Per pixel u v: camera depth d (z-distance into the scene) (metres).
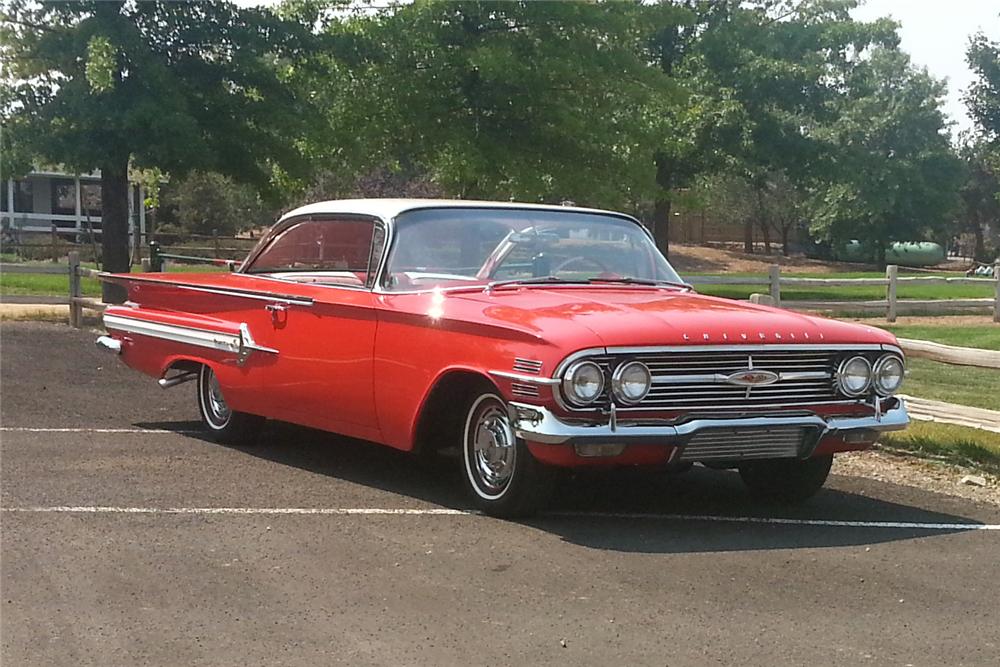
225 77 18.25
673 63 29.36
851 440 6.14
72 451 7.95
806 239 61.12
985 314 21.86
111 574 5.14
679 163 29.41
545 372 5.62
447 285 6.67
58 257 33.81
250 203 47.81
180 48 18.08
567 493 6.89
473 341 6.06
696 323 5.88
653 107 21.67
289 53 18.81
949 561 5.58
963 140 59.19
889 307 20.28
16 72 17.70
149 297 8.84
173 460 7.68
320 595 4.87
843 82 30.62
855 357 6.13
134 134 17.00
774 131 29.41
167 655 4.19
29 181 42.44
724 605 4.82
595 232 7.30
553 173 20.11
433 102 19.73
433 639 4.37
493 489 6.20
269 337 7.50
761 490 6.93
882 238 52.69
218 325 7.97
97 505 6.39
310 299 7.12
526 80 19.23
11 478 7.04
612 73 20.00
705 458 5.85
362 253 7.07
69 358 13.28
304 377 7.21
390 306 6.58
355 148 19.80
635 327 5.72
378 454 8.00
